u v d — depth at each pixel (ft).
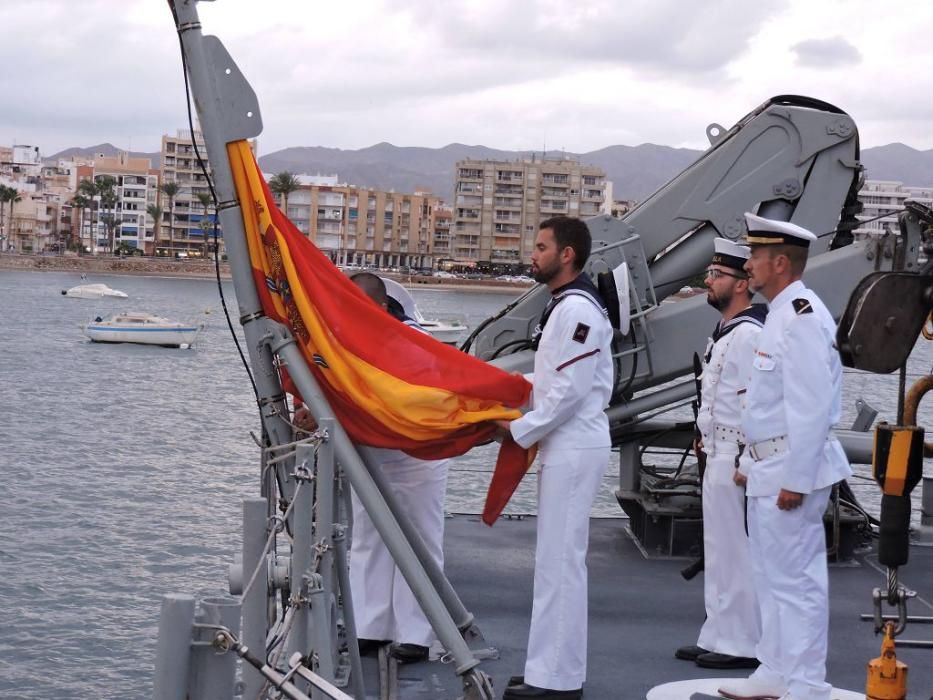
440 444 17.07
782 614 16.34
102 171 620.90
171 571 70.79
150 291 448.65
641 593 23.65
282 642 13.29
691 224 28.09
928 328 13.14
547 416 16.67
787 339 16.02
